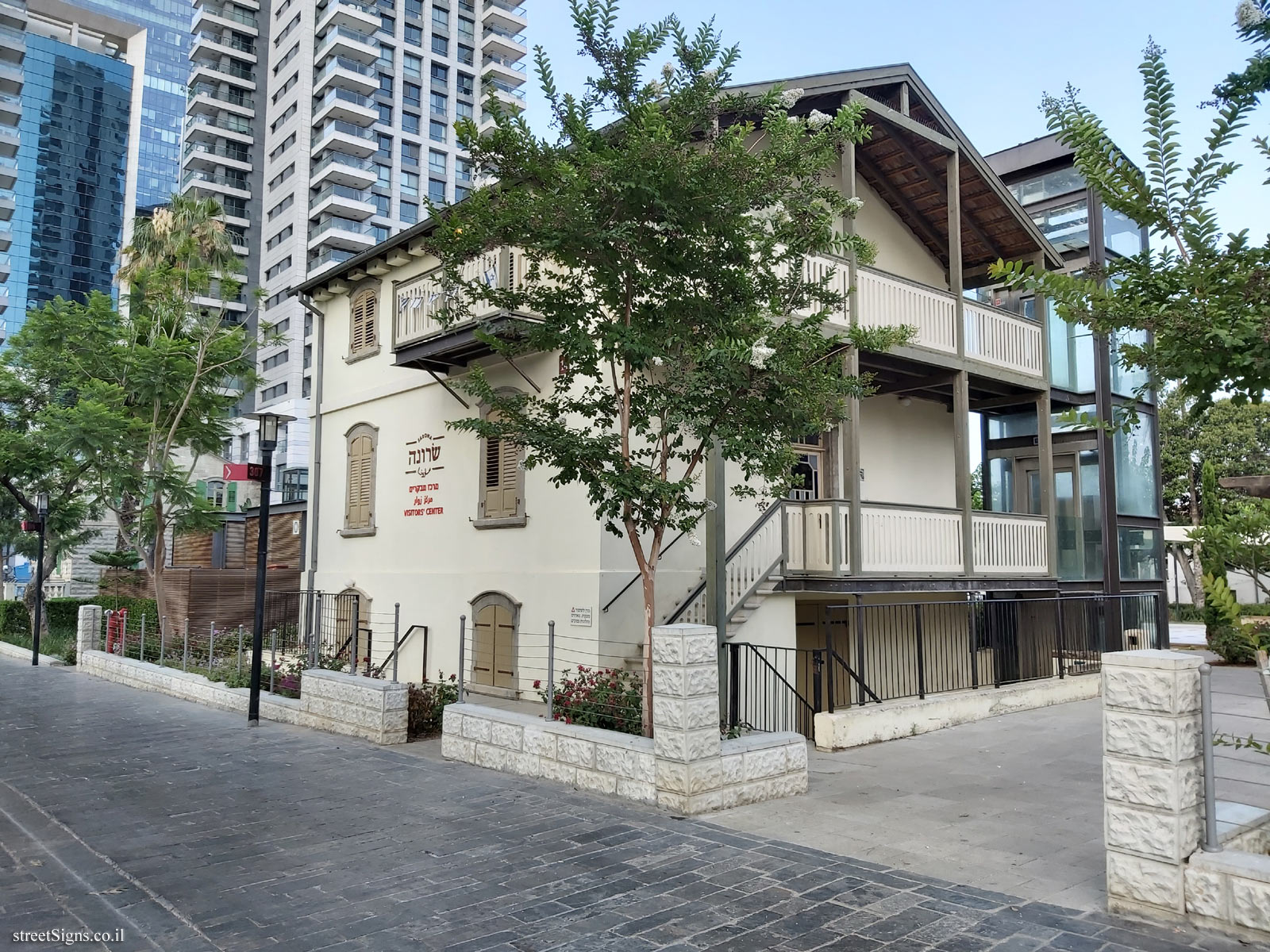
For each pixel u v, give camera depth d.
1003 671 13.47
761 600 11.56
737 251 8.24
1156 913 4.83
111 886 5.54
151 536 20.83
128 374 19.28
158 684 15.14
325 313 18.61
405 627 15.34
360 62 72.19
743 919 4.91
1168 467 28.75
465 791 7.91
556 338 8.36
